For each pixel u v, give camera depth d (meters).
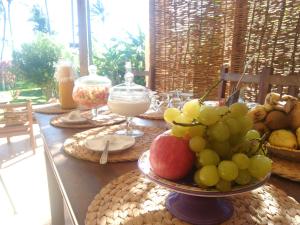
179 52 2.76
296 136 0.72
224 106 0.46
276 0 2.01
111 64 6.83
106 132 1.03
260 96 1.50
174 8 2.71
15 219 1.72
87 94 1.26
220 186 0.40
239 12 2.28
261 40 2.15
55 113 1.42
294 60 1.95
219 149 0.42
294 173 0.65
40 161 2.65
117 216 0.49
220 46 2.64
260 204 0.53
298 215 0.49
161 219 0.47
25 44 4.69
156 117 1.26
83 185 0.61
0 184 2.18
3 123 2.75
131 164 0.73
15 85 5.64
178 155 0.43
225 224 0.46
